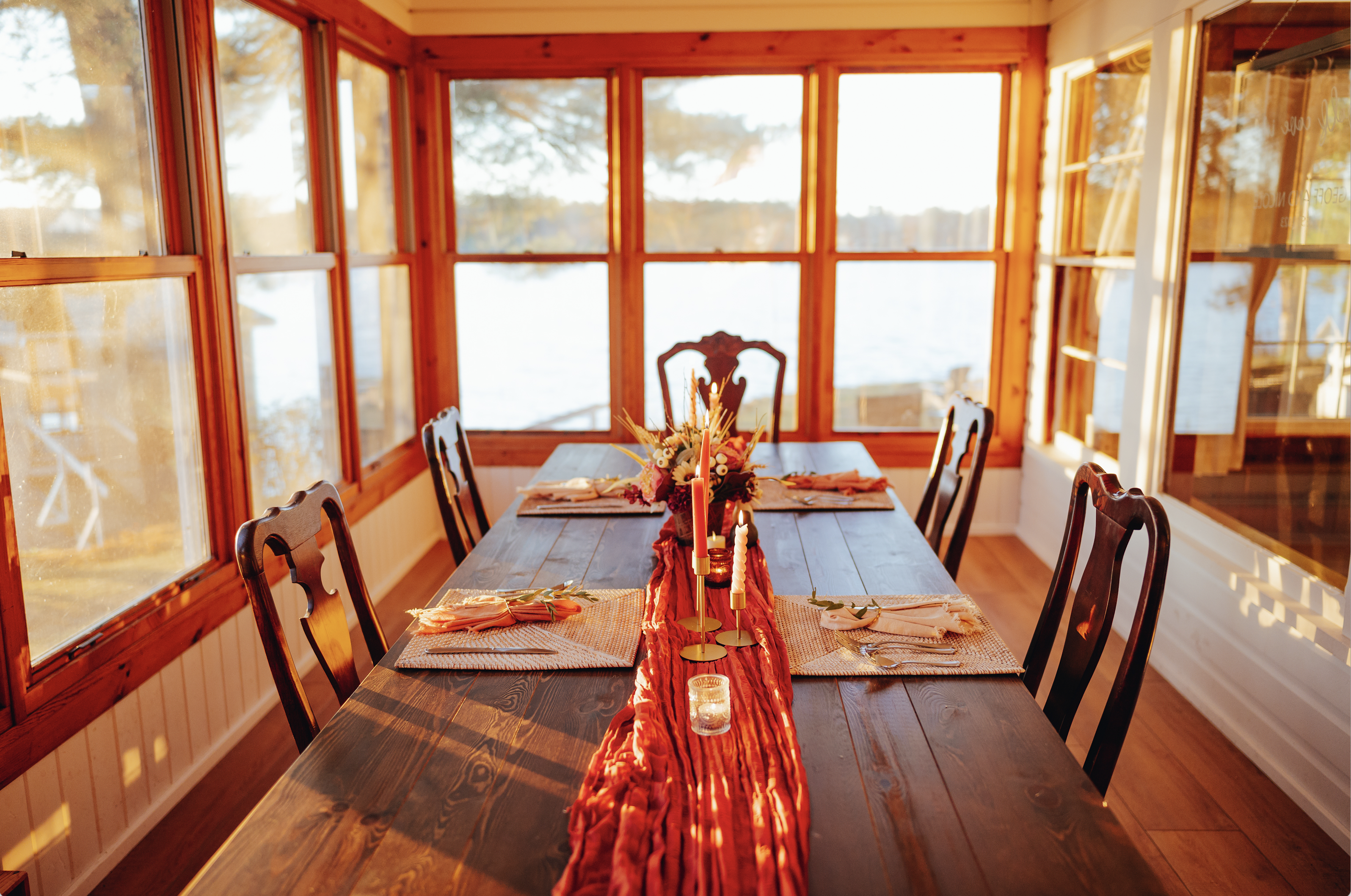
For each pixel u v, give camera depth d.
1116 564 1.67
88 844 2.13
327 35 3.43
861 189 4.58
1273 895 2.09
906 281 4.64
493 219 4.64
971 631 1.81
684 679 1.60
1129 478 3.50
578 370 4.77
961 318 4.67
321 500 1.85
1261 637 2.60
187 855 2.27
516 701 1.57
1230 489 2.88
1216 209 2.95
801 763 1.29
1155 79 3.27
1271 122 2.63
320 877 1.13
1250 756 2.64
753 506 2.73
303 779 1.34
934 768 1.35
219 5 2.75
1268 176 2.65
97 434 2.21
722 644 1.73
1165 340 3.25
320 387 3.49
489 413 4.82
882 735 1.44
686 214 4.62
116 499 2.28
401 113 4.38
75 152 2.14
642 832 1.16
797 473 3.10
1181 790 2.50
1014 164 4.48
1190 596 3.01
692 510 2.12
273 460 3.11
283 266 3.14
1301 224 2.49
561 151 4.56
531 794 1.29
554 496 2.84
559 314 4.71
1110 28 3.67
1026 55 4.37
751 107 4.52
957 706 1.53
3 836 1.88
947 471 2.97
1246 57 2.77
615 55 4.40
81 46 2.15
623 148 4.50
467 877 1.12
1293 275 2.52
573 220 4.63
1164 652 3.17
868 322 4.69
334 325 3.59
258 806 1.27
